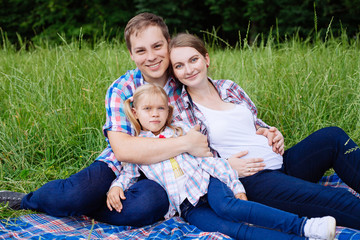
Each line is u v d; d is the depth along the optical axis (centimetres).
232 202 201
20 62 514
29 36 1227
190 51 234
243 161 225
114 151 229
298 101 345
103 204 231
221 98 252
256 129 262
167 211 228
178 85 256
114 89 246
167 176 224
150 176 229
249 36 1018
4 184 281
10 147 313
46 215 231
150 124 235
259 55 469
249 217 194
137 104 237
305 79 363
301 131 333
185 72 236
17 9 1212
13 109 362
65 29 1123
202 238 199
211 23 1142
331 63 396
